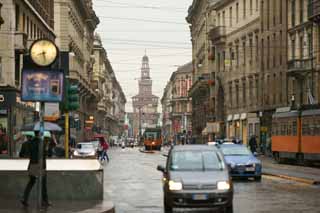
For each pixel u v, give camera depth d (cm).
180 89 18662
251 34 8888
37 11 6556
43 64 1953
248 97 8962
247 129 8862
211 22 11312
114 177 4084
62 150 3809
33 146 2122
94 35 15900
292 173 4269
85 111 11544
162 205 2434
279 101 7638
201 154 2247
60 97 1966
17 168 2344
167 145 17350
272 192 2950
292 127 5547
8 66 5222
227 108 10025
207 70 11794
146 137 12112
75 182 2316
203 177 2081
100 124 16000
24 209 2038
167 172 2166
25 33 5419
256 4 8706
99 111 15700
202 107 12269
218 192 2033
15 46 5297
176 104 18838
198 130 12825
